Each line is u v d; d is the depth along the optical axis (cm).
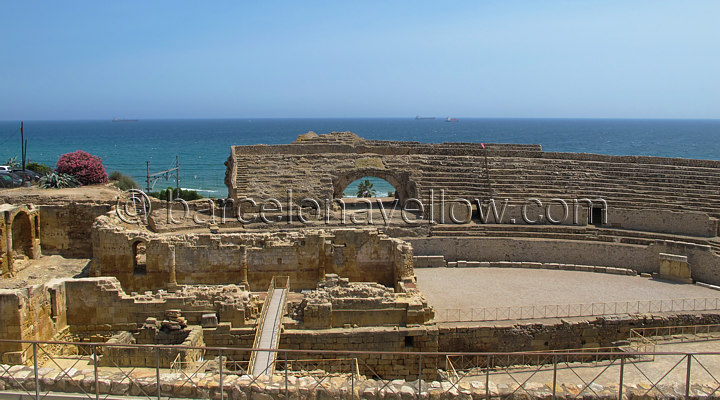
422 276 4903
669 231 5397
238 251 4462
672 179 5966
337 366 3544
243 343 3438
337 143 7138
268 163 6188
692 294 4462
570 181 6100
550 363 3672
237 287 3706
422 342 3600
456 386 2211
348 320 3650
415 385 2211
